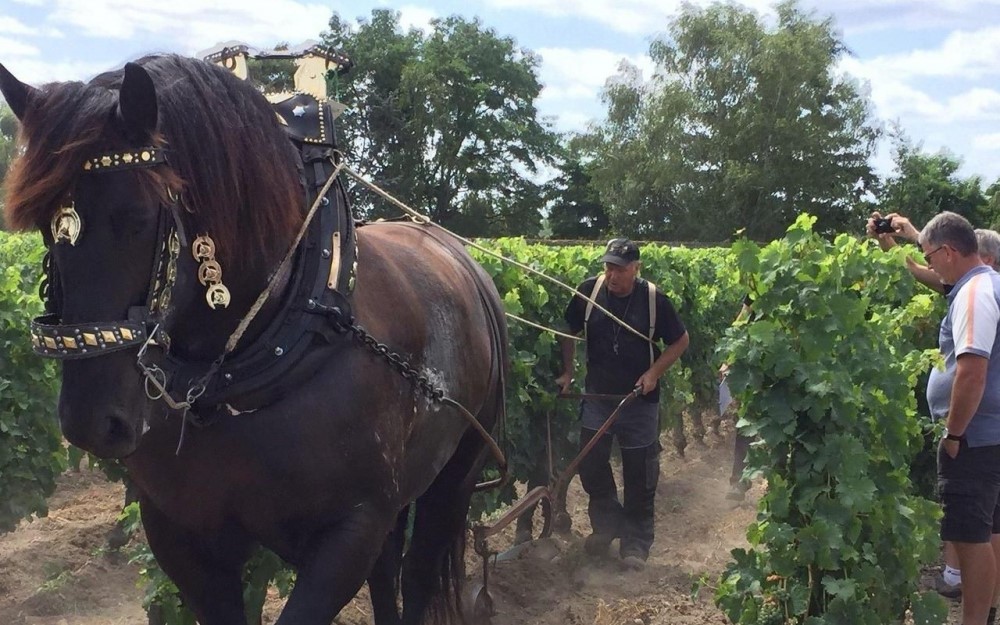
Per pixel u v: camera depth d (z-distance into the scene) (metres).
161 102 2.36
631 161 47.22
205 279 2.40
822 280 4.04
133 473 2.71
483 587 4.65
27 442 5.46
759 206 45.44
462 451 3.99
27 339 5.43
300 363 2.59
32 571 5.71
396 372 2.88
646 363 5.89
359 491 2.71
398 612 4.04
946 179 57.72
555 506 6.11
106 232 2.17
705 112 46.44
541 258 7.65
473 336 3.67
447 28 52.25
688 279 8.79
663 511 7.69
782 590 4.05
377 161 50.38
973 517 4.27
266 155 2.57
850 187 46.62
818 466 3.94
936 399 4.70
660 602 5.43
